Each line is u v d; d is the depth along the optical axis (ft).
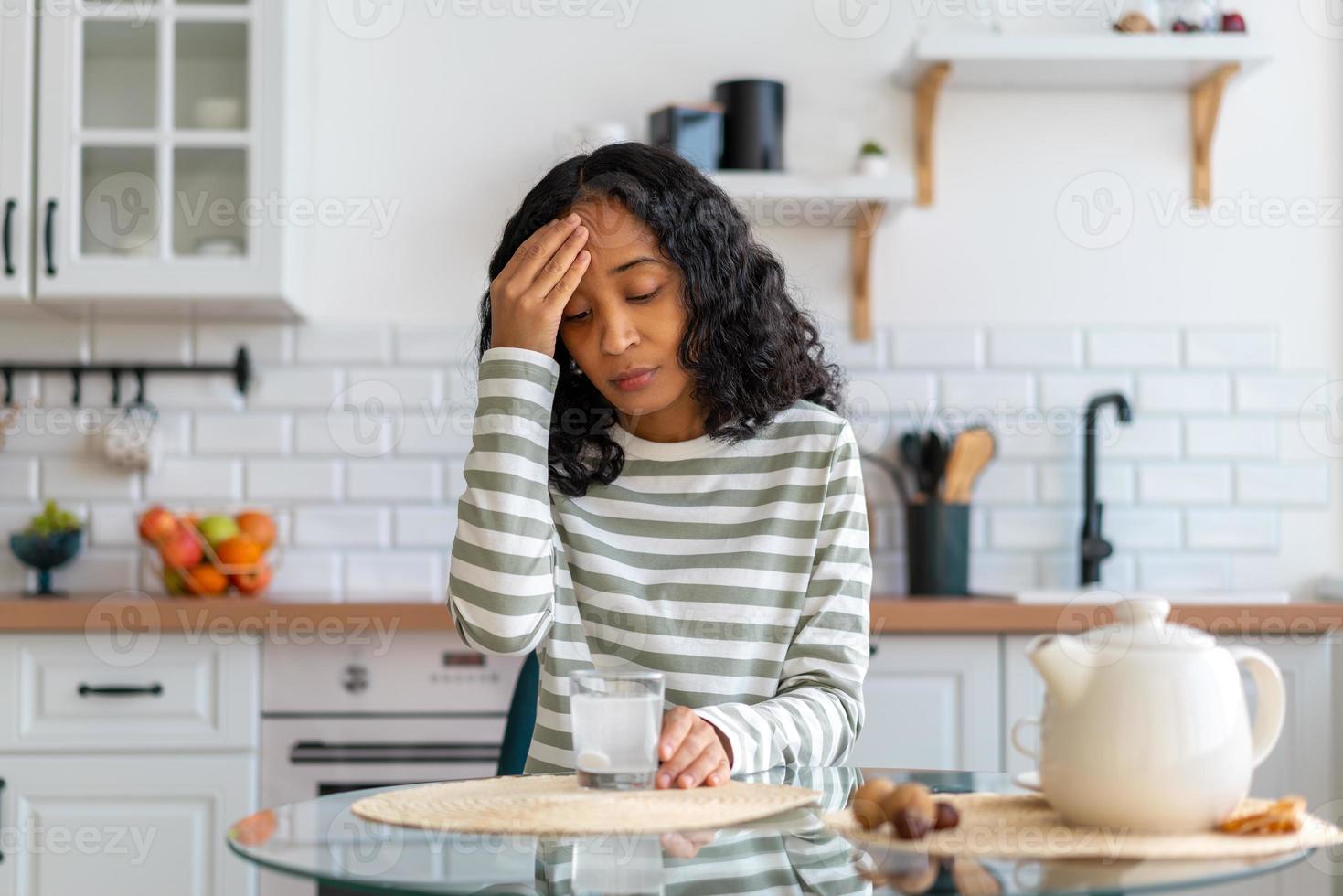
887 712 7.98
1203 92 9.89
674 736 3.46
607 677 3.29
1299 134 10.00
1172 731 2.66
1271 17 10.03
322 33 9.86
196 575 8.73
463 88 9.89
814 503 4.47
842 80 9.95
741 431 4.52
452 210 9.84
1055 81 9.78
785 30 9.96
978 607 7.95
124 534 9.63
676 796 3.16
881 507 9.71
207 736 7.86
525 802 3.08
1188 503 9.83
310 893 7.73
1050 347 9.87
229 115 8.89
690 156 8.93
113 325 9.70
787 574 4.42
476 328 9.78
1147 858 2.48
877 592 9.64
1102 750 2.69
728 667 4.29
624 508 4.55
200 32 8.93
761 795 3.15
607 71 9.92
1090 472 9.43
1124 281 9.92
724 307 4.42
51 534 9.11
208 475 9.70
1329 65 10.02
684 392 4.61
